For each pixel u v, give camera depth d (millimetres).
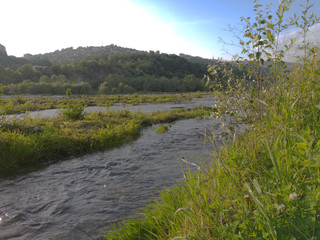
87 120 12047
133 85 121188
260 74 3521
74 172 5805
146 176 5367
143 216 3590
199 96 42156
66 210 3938
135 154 7277
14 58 171250
